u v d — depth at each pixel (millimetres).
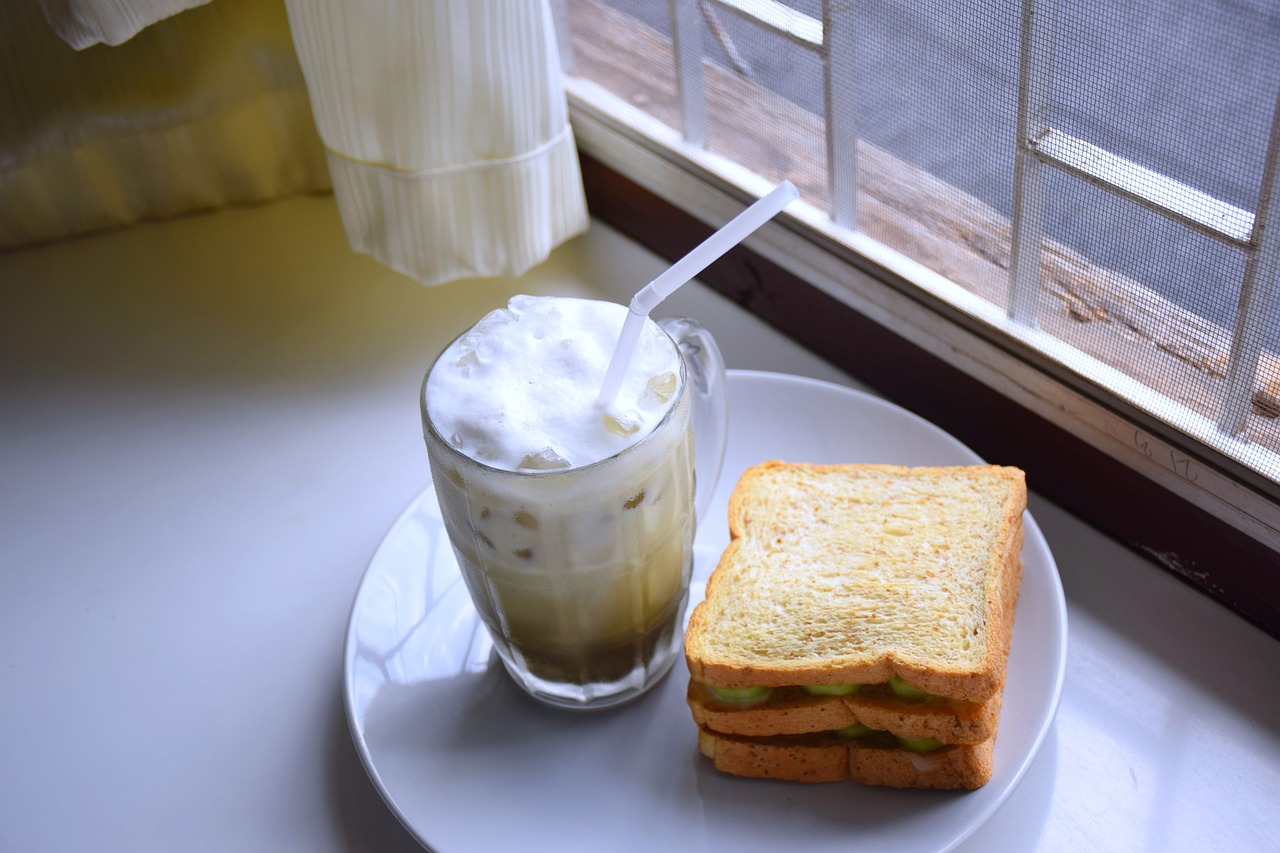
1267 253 670
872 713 674
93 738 751
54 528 835
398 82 812
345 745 739
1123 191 701
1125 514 764
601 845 682
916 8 732
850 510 748
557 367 675
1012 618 714
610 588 688
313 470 847
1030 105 712
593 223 965
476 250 872
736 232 646
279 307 936
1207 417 717
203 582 806
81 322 940
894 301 809
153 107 942
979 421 808
